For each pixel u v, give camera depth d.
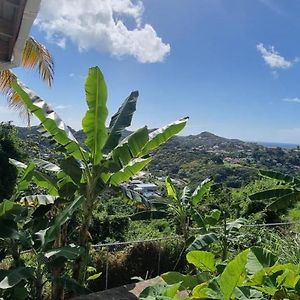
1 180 10.06
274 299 2.49
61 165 4.86
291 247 5.69
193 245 5.07
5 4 4.67
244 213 9.07
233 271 2.34
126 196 5.26
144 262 6.21
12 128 11.80
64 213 4.16
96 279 5.83
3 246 4.36
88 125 4.87
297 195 6.91
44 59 11.09
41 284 4.04
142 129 5.02
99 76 4.77
